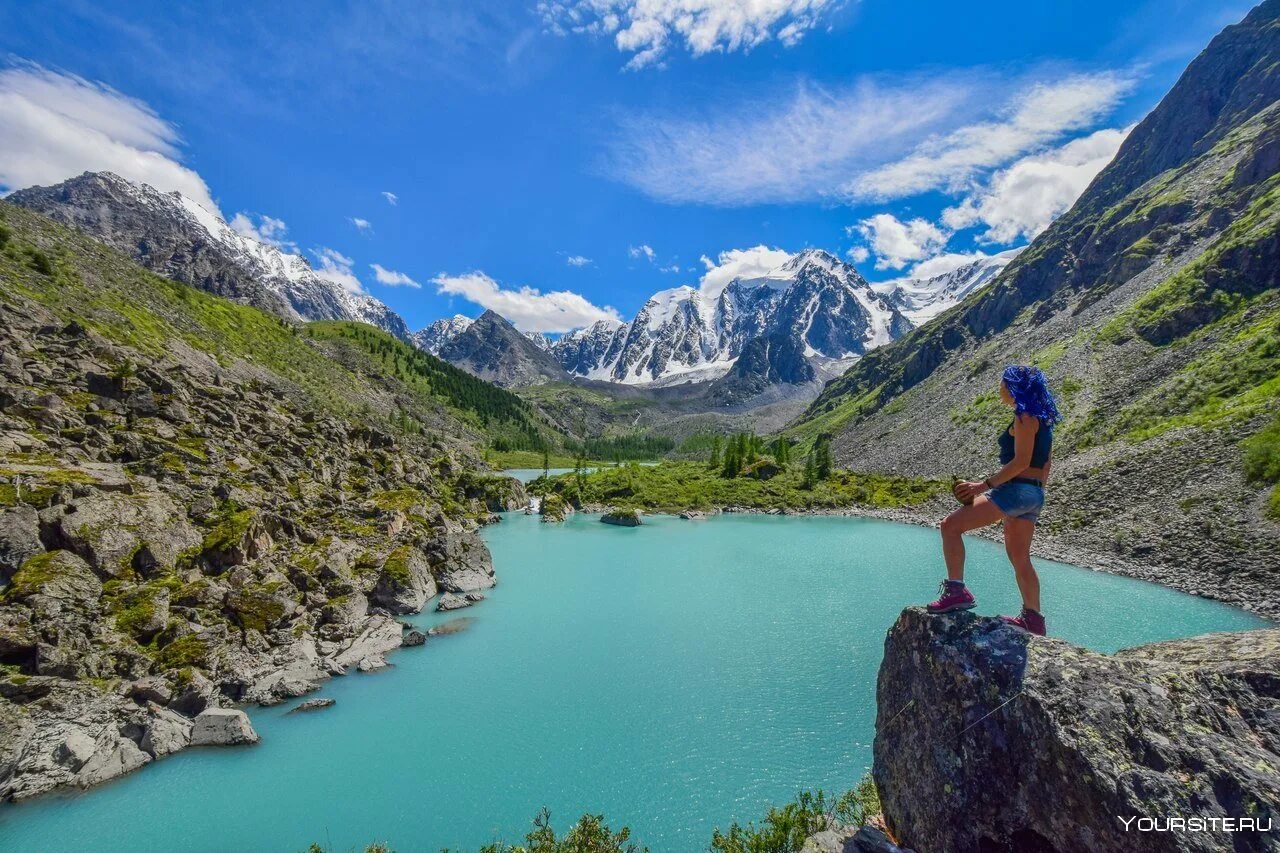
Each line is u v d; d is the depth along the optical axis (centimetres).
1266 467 6034
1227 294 11550
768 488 14012
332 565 4984
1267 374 8288
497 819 2627
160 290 18000
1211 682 770
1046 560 6781
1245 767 660
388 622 4775
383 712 3531
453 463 13450
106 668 3259
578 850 1748
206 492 5109
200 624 3834
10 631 3055
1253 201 14838
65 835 2484
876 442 19188
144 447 5481
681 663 4266
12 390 5209
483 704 3641
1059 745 752
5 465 4166
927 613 991
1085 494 7700
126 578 3869
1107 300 16400
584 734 3306
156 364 8588
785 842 1703
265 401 8856
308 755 3083
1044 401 877
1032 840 788
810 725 3406
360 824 2592
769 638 4766
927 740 938
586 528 10550
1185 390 9194
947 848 870
